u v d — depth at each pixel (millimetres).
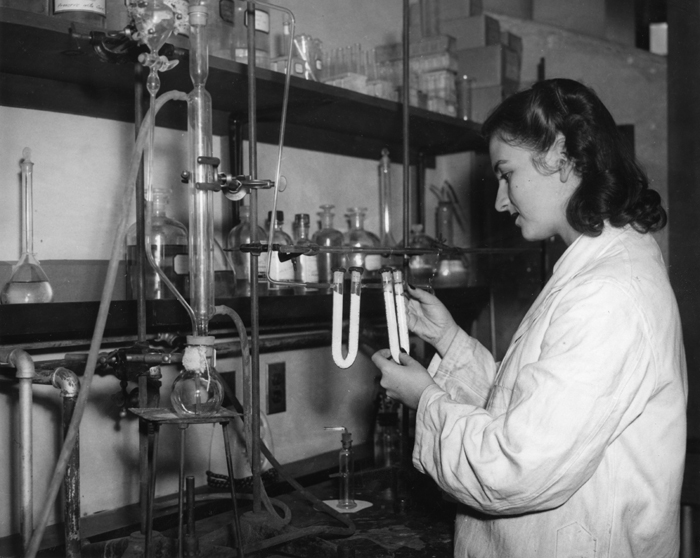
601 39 3344
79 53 1301
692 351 2172
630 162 1160
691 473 1622
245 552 1202
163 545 1176
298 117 1959
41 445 1473
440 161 2684
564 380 974
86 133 1597
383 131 2201
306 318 1932
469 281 2611
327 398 2113
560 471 971
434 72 2346
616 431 1022
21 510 1161
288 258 1237
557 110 1108
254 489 1328
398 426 2027
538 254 2811
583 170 1114
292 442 2008
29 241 1385
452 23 2627
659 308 1049
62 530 1444
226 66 1428
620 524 1062
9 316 1168
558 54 3326
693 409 2135
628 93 3346
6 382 1421
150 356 1196
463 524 1251
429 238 2232
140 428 1269
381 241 2232
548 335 1038
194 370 1009
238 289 1698
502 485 993
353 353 1175
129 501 1623
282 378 1966
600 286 1018
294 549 1357
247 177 1156
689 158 2258
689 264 2250
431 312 1495
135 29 1077
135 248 1486
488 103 2543
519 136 1131
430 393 1147
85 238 1599
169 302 1392
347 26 2336
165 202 1555
